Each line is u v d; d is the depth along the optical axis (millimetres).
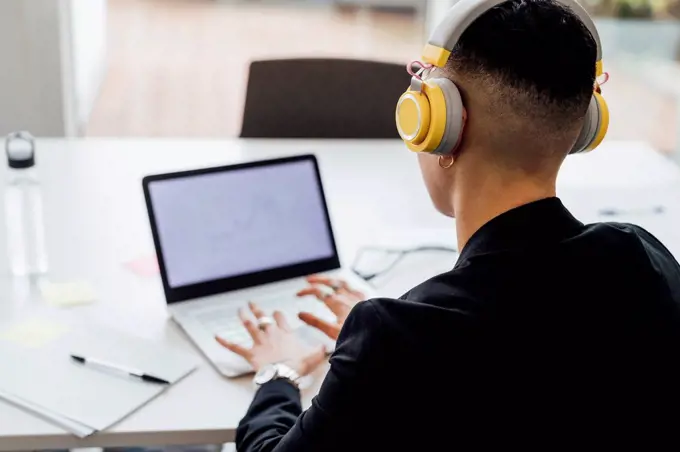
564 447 913
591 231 982
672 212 1937
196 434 1200
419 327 901
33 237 1681
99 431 1177
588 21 1031
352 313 944
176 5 5207
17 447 1173
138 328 1415
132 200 1863
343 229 1784
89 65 3748
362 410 904
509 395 895
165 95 4109
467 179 995
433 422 896
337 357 936
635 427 950
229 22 5004
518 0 971
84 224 1748
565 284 924
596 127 1118
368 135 2307
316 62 2270
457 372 891
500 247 946
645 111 3527
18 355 1322
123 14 5035
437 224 1840
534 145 952
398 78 2273
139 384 1274
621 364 936
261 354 1283
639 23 3428
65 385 1262
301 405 1195
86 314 1444
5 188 1877
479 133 964
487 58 943
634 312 953
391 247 1721
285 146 2184
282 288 1529
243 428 1120
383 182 2025
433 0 3729
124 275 1572
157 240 1462
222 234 1510
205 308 1462
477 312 904
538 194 979
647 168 2188
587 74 957
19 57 2980
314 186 1590
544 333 904
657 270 1011
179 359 1336
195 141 2189
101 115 3859
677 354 987
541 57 931
